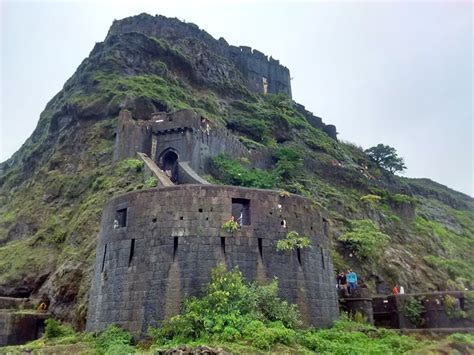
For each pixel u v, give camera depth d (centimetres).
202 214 2612
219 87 8744
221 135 5434
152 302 2470
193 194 2652
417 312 3197
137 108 5903
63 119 6631
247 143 6569
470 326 3044
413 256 5753
